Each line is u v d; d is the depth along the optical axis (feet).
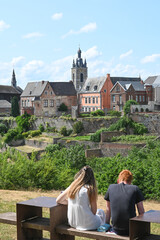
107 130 180.75
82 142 181.16
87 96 329.93
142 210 22.34
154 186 70.18
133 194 22.09
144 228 21.71
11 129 250.78
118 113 250.16
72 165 124.36
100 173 85.51
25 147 223.51
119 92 299.79
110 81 319.68
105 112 261.44
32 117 257.14
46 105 328.08
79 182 22.61
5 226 31.65
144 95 302.86
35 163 70.44
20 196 50.08
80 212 22.26
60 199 23.48
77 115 240.53
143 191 70.33
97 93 318.24
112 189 22.77
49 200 24.59
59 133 226.79
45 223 23.77
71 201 22.52
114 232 22.12
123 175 23.62
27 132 247.09
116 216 21.93
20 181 65.00
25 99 349.41
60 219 23.58
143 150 134.82
